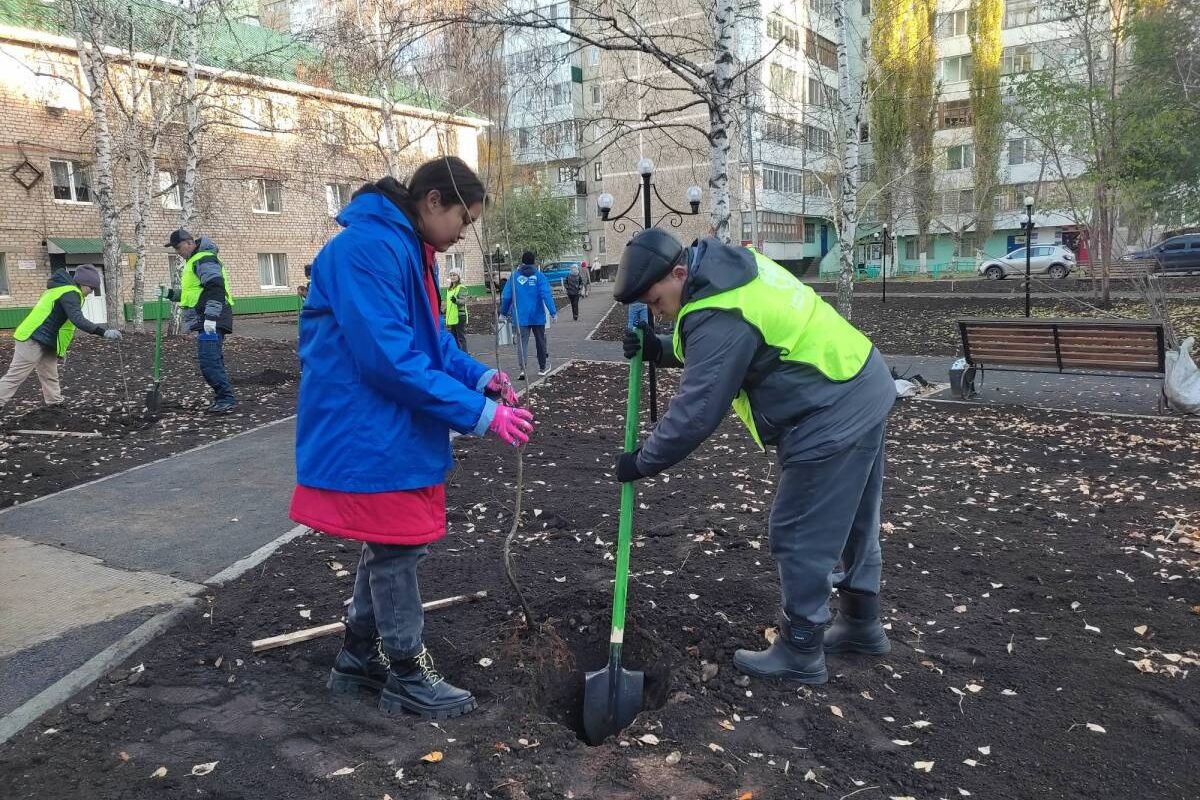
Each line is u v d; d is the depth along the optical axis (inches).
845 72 547.8
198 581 153.7
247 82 737.6
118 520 191.9
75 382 434.0
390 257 96.3
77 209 942.4
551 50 387.5
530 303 446.6
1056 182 1061.1
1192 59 619.8
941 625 137.6
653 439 107.9
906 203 1438.2
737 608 141.9
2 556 167.6
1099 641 131.0
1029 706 112.8
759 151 1197.7
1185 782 96.0
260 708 111.7
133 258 997.2
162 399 373.1
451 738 103.9
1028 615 141.2
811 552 111.4
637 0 425.1
